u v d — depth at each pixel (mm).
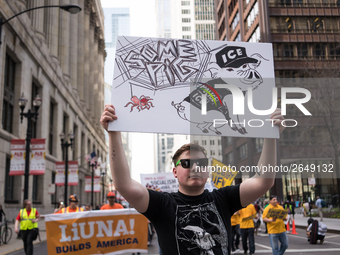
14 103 29047
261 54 2719
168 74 2629
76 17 57156
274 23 36281
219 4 60031
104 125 2527
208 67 2662
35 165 20422
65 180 29984
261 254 10805
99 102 90938
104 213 7668
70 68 55406
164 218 2482
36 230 9414
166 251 2432
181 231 2432
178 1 142375
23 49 29766
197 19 142875
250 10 41875
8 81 27953
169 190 14250
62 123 44781
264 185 2578
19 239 17141
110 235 7633
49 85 38500
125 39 2662
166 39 2686
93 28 78625
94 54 85312
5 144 25562
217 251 2410
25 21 29875
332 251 10562
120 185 2459
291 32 35594
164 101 2584
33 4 36250
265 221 8242
